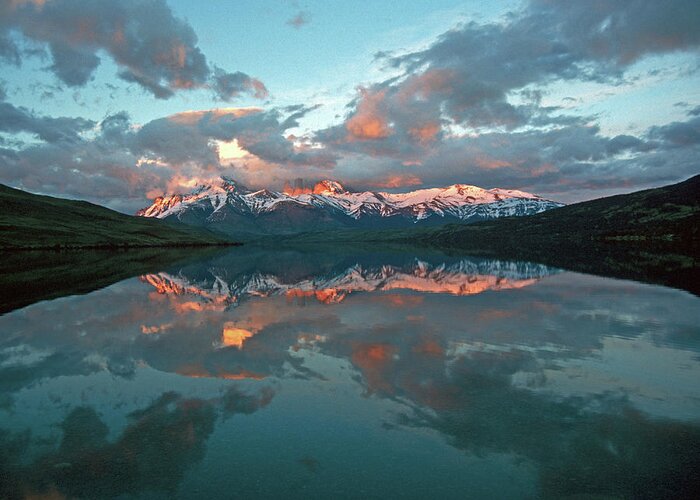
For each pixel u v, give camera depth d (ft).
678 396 55.52
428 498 35.27
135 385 60.80
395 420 49.29
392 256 409.69
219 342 83.61
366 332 91.15
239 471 39.29
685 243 495.82
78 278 204.95
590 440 44.37
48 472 39.50
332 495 35.70
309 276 221.46
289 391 57.98
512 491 36.27
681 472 38.55
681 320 101.60
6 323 102.27
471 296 142.31
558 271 225.15
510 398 55.11
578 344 80.84
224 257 422.82
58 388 59.98
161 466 40.24
